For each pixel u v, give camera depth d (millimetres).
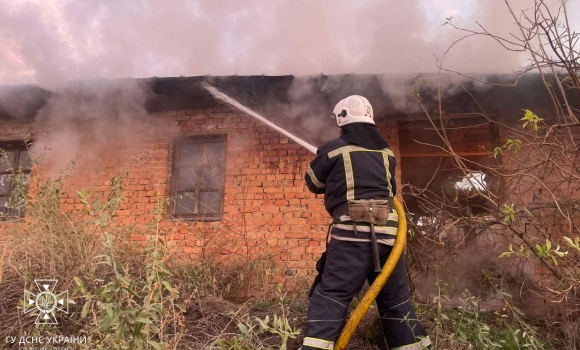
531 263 3457
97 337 2387
